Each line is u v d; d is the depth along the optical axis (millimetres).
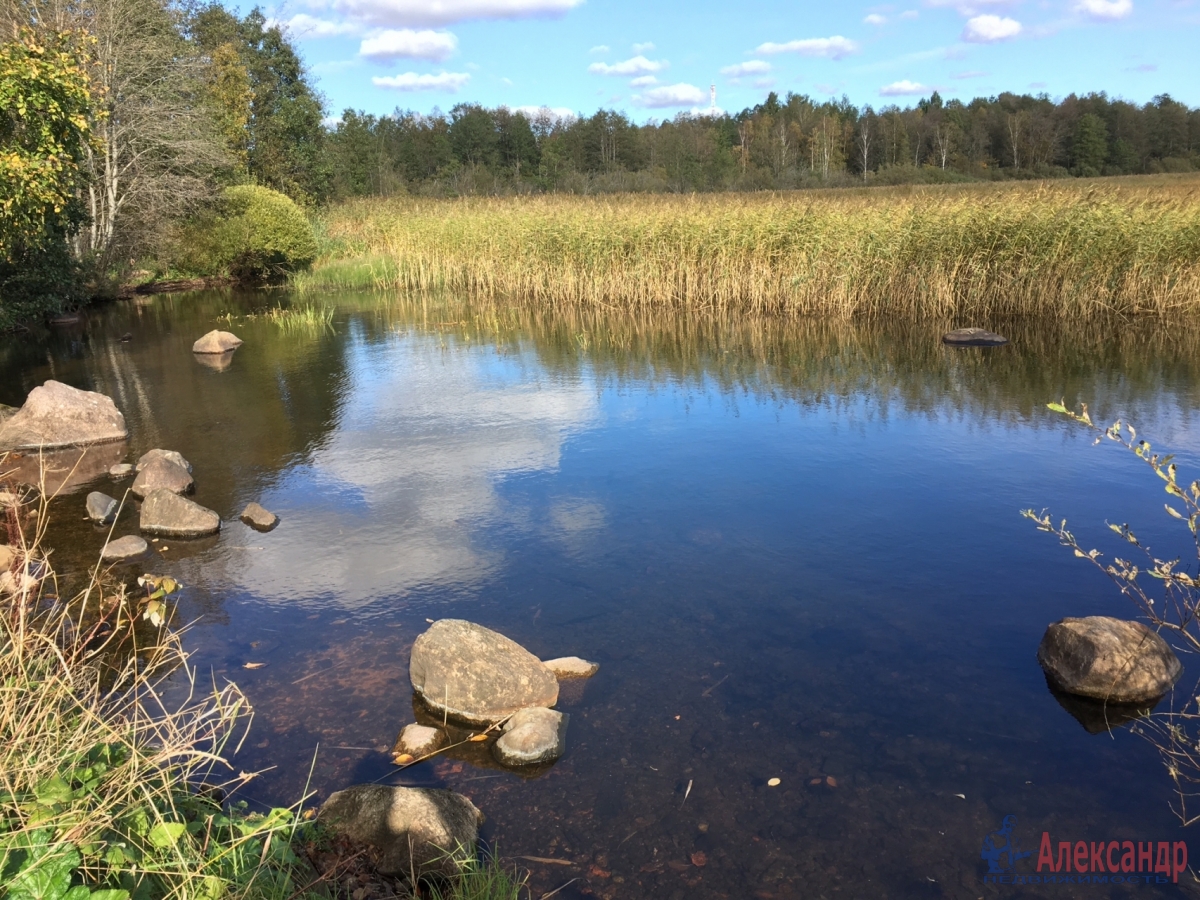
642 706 4234
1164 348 12555
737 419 9516
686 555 5945
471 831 3350
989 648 4688
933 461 7828
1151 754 3822
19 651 2982
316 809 3484
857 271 16469
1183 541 5887
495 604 5297
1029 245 15273
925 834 3371
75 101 11477
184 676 4547
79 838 2369
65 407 9039
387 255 25703
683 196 31562
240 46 32500
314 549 6215
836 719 4102
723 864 3238
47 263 16734
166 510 6594
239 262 25734
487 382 11664
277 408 10398
